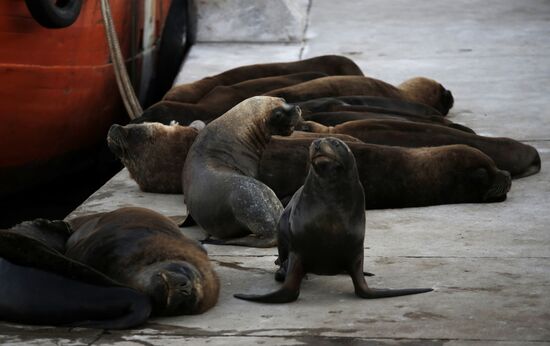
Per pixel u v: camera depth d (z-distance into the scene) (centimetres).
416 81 3008
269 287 1585
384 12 4538
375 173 2081
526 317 1404
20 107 2522
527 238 1847
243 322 1411
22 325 1398
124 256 1447
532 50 3819
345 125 2342
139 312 1366
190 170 2000
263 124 2073
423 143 2291
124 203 2230
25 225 1606
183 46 3891
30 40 2466
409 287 1563
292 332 1366
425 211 2073
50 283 1378
